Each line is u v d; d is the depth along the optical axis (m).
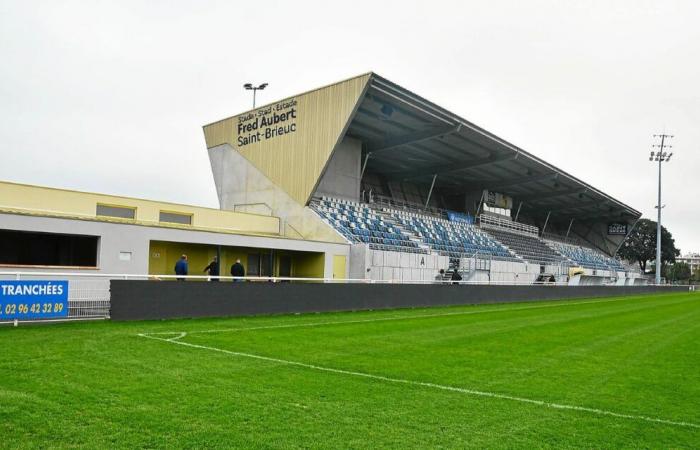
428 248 34.44
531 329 15.50
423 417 6.15
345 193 33.84
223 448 4.97
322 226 28.48
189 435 5.27
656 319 20.23
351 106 26.89
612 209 63.31
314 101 28.83
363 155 36.59
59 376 7.35
